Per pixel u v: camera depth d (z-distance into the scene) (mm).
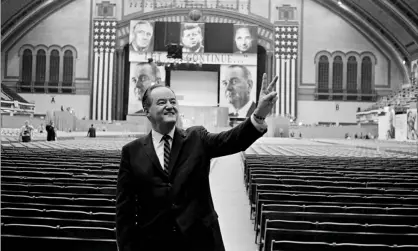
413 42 43656
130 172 2596
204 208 2537
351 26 48031
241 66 45875
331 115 47781
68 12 47594
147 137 2670
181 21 47000
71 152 12516
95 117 46531
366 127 44031
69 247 4004
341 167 9883
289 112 46562
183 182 2488
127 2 47406
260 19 47406
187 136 2631
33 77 47438
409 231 4383
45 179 6699
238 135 2471
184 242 2439
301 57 47844
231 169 14227
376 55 48062
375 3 42844
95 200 5344
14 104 40688
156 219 2461
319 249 3943
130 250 2496
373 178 7805
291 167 9648
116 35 47094
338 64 48000
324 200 5949
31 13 45812
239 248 5828
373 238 4164
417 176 8492
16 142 21156
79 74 47625
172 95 2645
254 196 7316
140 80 45125
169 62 45281
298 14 48000
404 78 47062
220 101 45625
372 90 47906
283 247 3965
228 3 47469
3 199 5398
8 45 47375
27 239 4004
